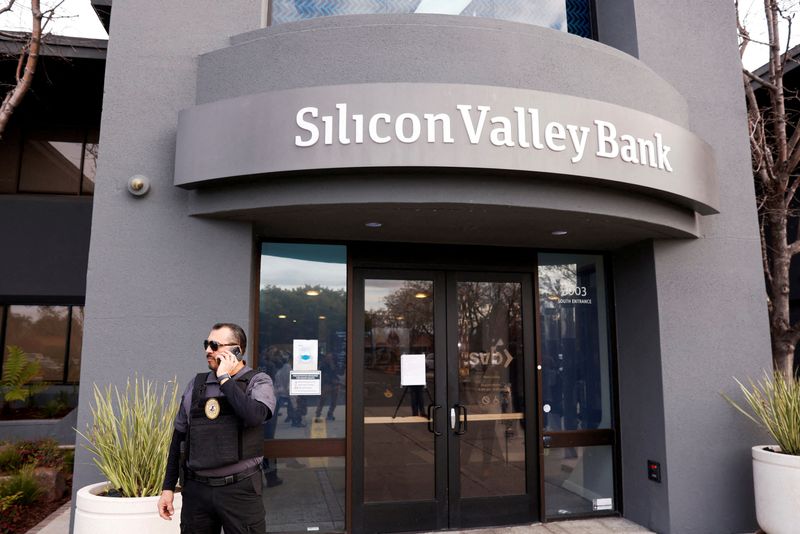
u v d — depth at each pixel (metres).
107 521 3.19
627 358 5.73
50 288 9.92
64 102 10.24
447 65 4.45
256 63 4.53
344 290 5.41
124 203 4.47
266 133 4.13
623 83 4.89
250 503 2.86
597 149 4.30
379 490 5.15
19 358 9.08
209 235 4.57
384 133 4.03
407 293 5.52
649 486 5.34
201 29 4.78
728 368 5.39
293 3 5.25
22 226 10.01
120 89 4.59
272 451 5.05
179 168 4.36
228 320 4.52
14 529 5.18
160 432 3.58
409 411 5.32
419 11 5.39
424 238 5.39
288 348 5.23
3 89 9.70
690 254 5.46
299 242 5.38
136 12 4.72
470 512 5.30
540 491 5.49
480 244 5.66
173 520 3.27
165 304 4.43
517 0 5.62
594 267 6.05
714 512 5.16
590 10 6.08
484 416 5.47
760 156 7.50
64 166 10.32
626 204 4.62
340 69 4.42
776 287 7.25
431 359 5.45
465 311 5.60
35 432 8.64
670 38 5.66
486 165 4.04
